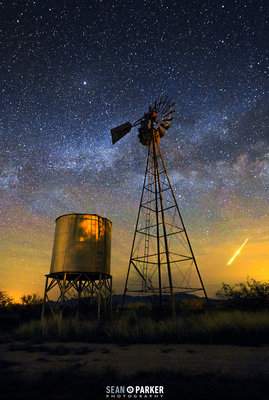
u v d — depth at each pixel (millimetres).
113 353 8945
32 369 6672
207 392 4602
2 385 4969
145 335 12086
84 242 19016
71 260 18375
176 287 16844
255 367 6602
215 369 6422
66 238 19094
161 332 12062
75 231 19219
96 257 19000
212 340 10859
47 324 15195
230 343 10445
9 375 5977
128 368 6699
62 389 4824
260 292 20844
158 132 22984
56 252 19125
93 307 21188
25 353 9188
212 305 24000
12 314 21547
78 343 11570
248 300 20812
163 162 21734
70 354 8883
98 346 10664
